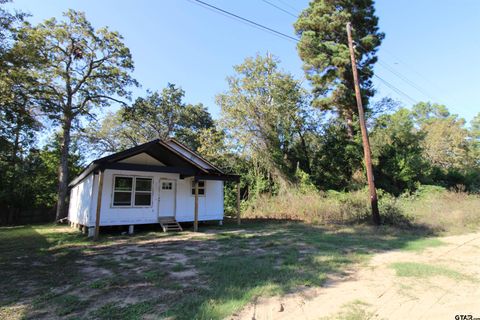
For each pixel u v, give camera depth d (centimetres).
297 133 2430
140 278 531
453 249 772
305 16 2284
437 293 440
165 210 1348
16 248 884
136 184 1288
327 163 2292
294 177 2173
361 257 681
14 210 2388
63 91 2120
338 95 2125
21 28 1185
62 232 1342
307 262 635
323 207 1672
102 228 1303
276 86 2280
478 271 561
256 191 2180
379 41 2070
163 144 1253
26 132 1584
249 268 581
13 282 519
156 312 372
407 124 2278
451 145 3012
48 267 631
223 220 1698
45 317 368
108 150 3166
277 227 1345
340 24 2062
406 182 2053
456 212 1348
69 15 2019
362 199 1736
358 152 2130
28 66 1225
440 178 2400
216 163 2370
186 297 423
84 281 520
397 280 505
